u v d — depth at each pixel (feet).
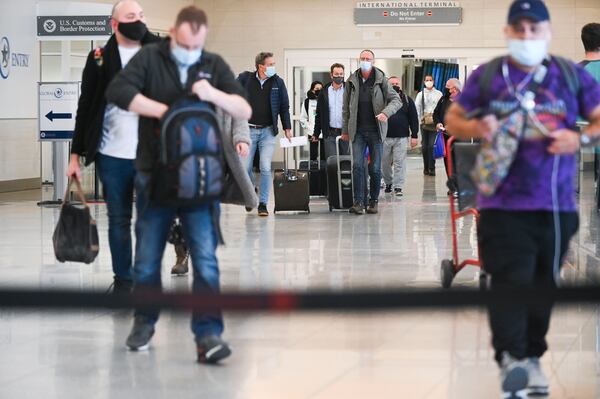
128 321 44.57
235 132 46.57
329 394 33.04
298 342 40.42
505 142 29.50
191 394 33.01
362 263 60.90
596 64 51.03
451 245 69.15
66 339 41.14
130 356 38.24
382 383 34.32
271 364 36.94
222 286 51.93
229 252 65.92
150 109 36.09
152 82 36.91
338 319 44.75
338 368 36.37
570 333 41.98
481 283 50.31
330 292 22.84
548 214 29.94
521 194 29.84
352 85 89.56
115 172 45.34
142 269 37.73
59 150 105.29
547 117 29.66
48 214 94.17
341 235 75.31
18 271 58.29
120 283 47.01
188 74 36.78
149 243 37.65
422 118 146.20
